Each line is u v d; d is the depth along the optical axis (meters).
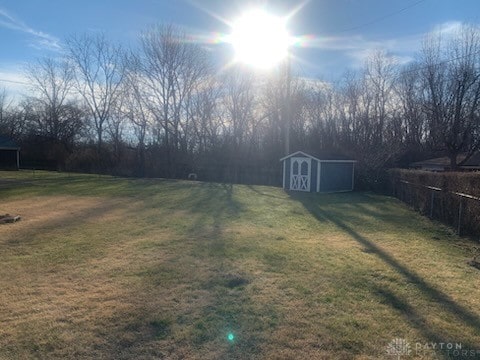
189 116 33.34
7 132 44.34
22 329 3.86
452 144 27.47
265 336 3.75
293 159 22.25
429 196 12.54
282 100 31.89
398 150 29.05
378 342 3.65
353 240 8.45
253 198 17.00
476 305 4.61
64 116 42.41
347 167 23.12
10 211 12.05
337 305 4.55
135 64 33.25
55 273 5.74
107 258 6.58
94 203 14.23
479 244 8.42
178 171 31.58
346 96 34.75
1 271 5.84
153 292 4.92
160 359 3.34
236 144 33.41
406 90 34.84
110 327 3.91
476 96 26.52
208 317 4.16
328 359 3.35
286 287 5.15
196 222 10.30
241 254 6.88
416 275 5.80
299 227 9.98
